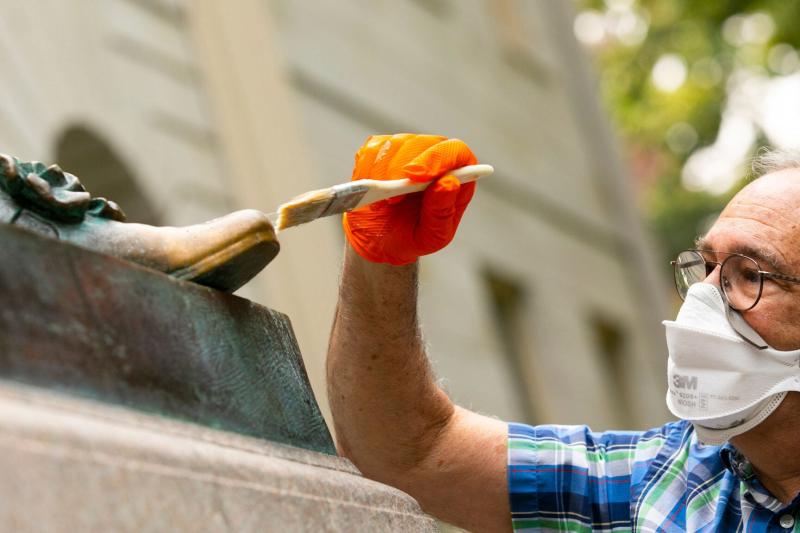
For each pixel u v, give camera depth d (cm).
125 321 145
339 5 816
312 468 162
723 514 227
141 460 132
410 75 878
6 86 489
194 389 151
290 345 174
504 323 931
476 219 897
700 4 1277
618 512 239
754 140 1361
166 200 585
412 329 232
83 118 540
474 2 998
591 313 1014
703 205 1432
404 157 192
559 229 1011
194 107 635
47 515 121
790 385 216
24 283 134
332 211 185
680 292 232
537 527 242
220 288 165
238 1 701
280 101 705
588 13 1391
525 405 916
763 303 217
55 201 156
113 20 594
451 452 244
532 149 1007
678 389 223
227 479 142
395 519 171
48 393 132
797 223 220
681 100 1391
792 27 1197
